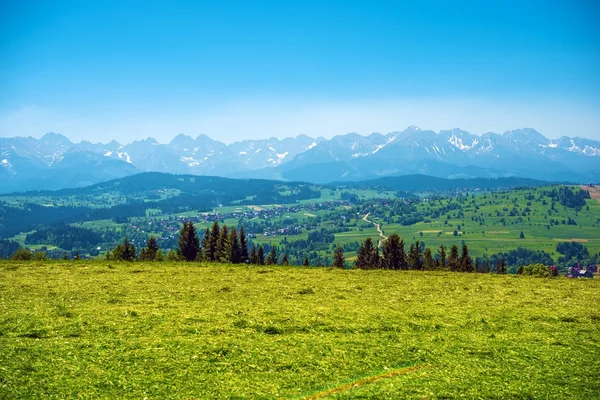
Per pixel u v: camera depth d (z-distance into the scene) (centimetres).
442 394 1758
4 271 4353
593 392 1812
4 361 1955
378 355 2167
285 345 2259
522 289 3991
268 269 5050
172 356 2070
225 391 1752
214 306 2998
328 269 5234
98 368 1922
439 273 5072
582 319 2859
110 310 2809
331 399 1691
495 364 2091
